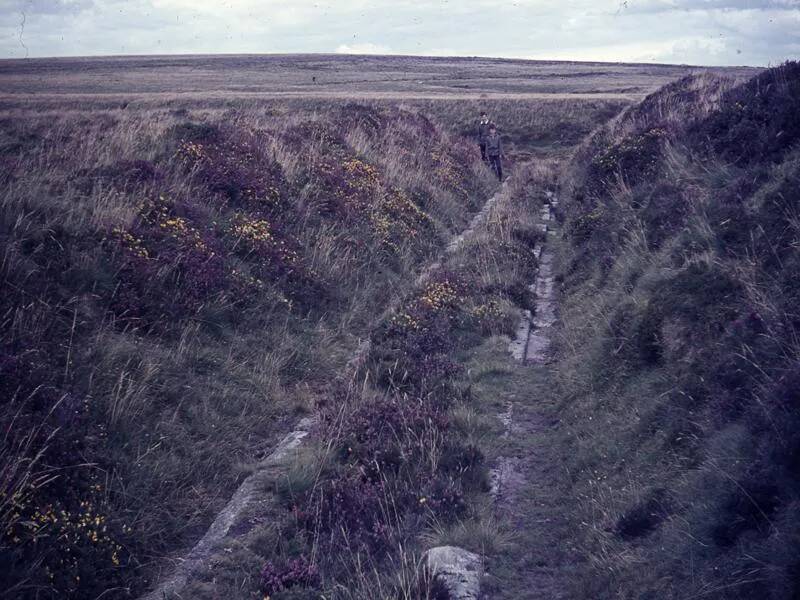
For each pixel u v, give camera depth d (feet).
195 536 17.52
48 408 18.45
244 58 422.82
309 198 42.11
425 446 20.17
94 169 33.50
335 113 68.13
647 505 15.10
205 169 37.50
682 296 21.42
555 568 15.10
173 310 26.21
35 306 21.94
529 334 31.37
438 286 35.27
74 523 16.07
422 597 13.91
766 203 22.20
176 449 20.36
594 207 45.27
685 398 17.66
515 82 250.98
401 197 50.21
